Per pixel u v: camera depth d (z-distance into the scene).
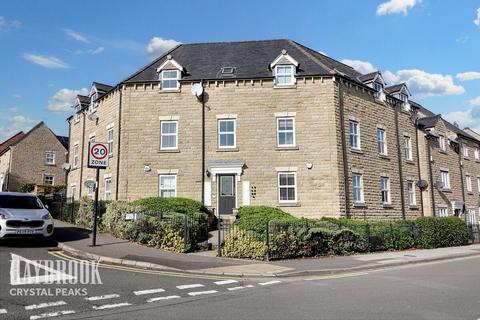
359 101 23.20
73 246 13.04
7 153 41.97
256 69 22.62
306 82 21.64
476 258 15.60
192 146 21.36
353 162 21.88
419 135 28.48
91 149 13.51
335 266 12.01
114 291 8.05
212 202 20.77
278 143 21.19
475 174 35.53
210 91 21.81
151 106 21.92
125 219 15.38
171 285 8.88
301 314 6.60
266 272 10.80
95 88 25.91
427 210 27.58
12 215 12.85
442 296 8.08
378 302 7.50
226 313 6.63
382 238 16.86
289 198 20.73
